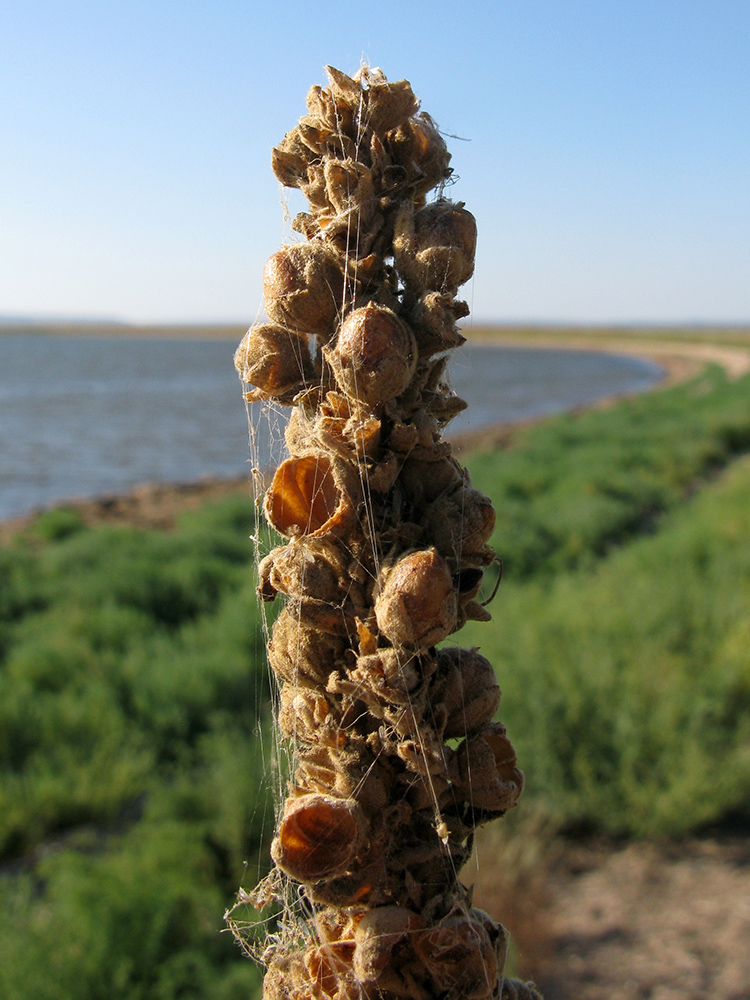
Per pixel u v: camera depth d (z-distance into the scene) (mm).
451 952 837
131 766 5539
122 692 6789
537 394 45500
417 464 888
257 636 7594
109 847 4812
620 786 5125
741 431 22609
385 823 845
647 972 3926
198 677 6629
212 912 4066
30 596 9742
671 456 19484
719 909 4375
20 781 5484
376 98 931
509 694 5641
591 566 10695
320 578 863
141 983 3594
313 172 960
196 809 4969
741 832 5070
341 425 850
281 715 941
